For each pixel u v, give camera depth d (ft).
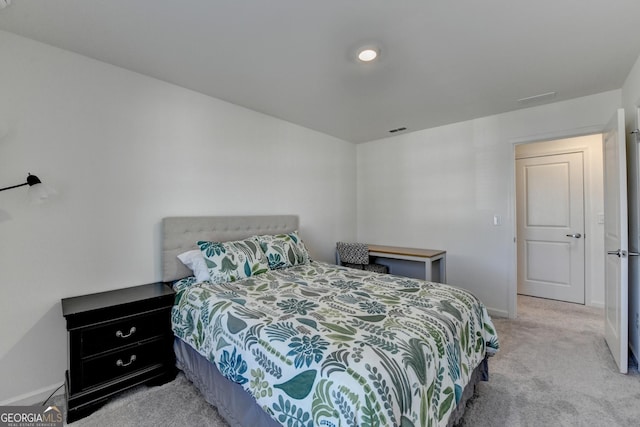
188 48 6.43
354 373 3.45
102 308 5.80
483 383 6.54
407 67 7.25
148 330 6.44
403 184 13.34
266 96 9.04
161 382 6.55
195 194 8.70
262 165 10.57
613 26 5.64
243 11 5.21
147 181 7.74
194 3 5.01
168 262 7.82
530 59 6.88
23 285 5.98
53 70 6.34
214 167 9.14
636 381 6.56
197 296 6.38
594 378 6.71
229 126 9.55
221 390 5.32
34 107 6.12
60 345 6.38
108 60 6.94
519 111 10.27
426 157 12.59
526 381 6.61
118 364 6.00
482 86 8.36
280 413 3.88
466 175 11.50
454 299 6.03
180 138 8.38
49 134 6.29
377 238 14.25
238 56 6.75
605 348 8.21
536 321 10.30
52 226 6.31
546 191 13.06
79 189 6.66
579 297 12.31
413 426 3.53
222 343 5.09
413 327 4.60
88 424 5.33
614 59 6.89
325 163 13.20
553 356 7.77
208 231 8.73
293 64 7.11
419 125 12.01
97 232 6.91
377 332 4.40
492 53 6.61
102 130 7.00
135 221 7.52
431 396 3.98
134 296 6.59
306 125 11.98
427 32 5.82
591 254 12.06
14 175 5.90
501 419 5.37
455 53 6.61
